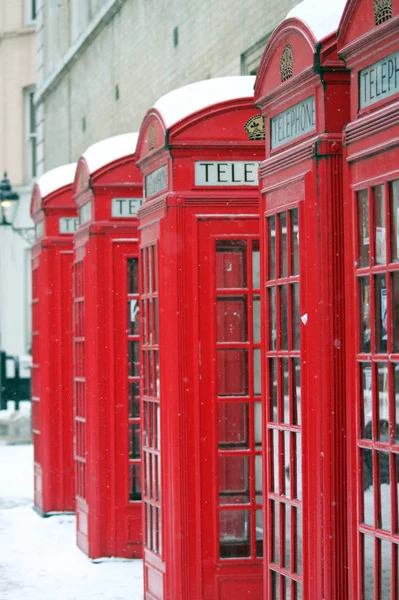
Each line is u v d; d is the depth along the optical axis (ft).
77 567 42.29
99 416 42.96
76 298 47.14
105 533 43.09
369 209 22.13
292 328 25.40
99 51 73.56
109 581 39.75
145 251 35.81
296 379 25.32
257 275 32.83
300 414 24.97
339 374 23.80
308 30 24.21
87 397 43.32
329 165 23.77
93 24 73.87
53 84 89.40
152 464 35.24
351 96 23.12
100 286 42.86
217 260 32.86
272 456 26.78
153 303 34.83
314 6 24.82
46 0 92.68
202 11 52.47
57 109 88.33
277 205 26.13
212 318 32.81
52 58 90.79
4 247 126.62
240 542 33.04
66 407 53.98
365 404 22.52
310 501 24.25
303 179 24.50
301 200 24.62
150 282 35.19
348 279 23.04
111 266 42.83
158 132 33.73
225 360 32.99
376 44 21.89
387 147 21.39
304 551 24.54
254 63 46.09
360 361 22.62
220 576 32.89
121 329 43.01
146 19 61.93
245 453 32.96
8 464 75.87
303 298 24.61
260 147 32.78
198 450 32.86
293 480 25.40
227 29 49.08
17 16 127.44
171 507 32.86
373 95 22.16
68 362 53.88
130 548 43.19
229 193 32.76
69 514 54.44
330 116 23.82
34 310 57.57
